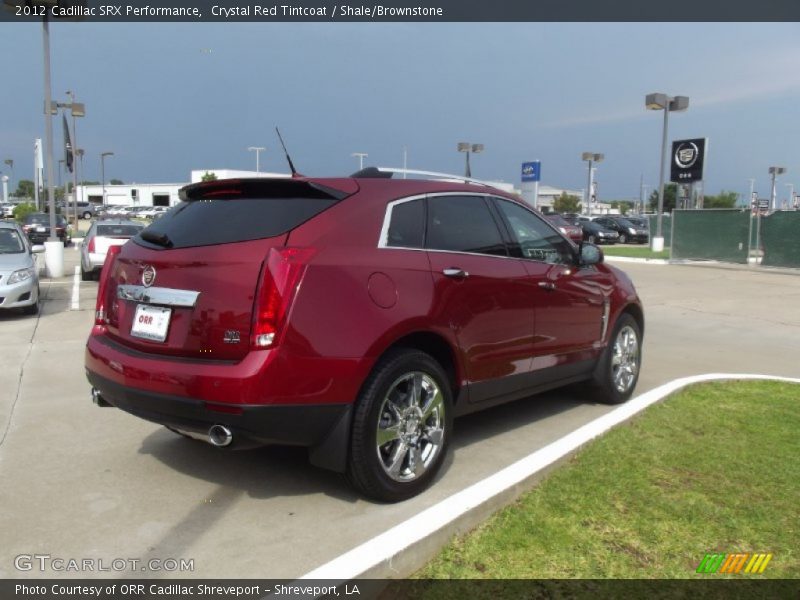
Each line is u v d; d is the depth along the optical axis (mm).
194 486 4102
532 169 37312
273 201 3877
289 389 3404
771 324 11289
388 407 3787
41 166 49844
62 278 16438
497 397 4613
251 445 3516
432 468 4031
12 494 3980
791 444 4707
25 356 7895
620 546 3336
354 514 3736
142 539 3455
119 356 3859
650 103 29141
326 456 3654
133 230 16406
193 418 3525
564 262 5289
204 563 3229
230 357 3477
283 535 3496
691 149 30641
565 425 5340
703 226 22859
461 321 4172
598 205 114500
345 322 3551
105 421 5367
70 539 3453
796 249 20594
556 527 3504
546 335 4941
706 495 3879
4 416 5508
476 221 4578
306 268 3471
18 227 12352
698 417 5312
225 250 3598
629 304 5949
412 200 4164
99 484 4133
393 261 3857
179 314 3656
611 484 3998
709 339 9922
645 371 7551
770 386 6367
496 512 3652
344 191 3922
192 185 4156
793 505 3775
